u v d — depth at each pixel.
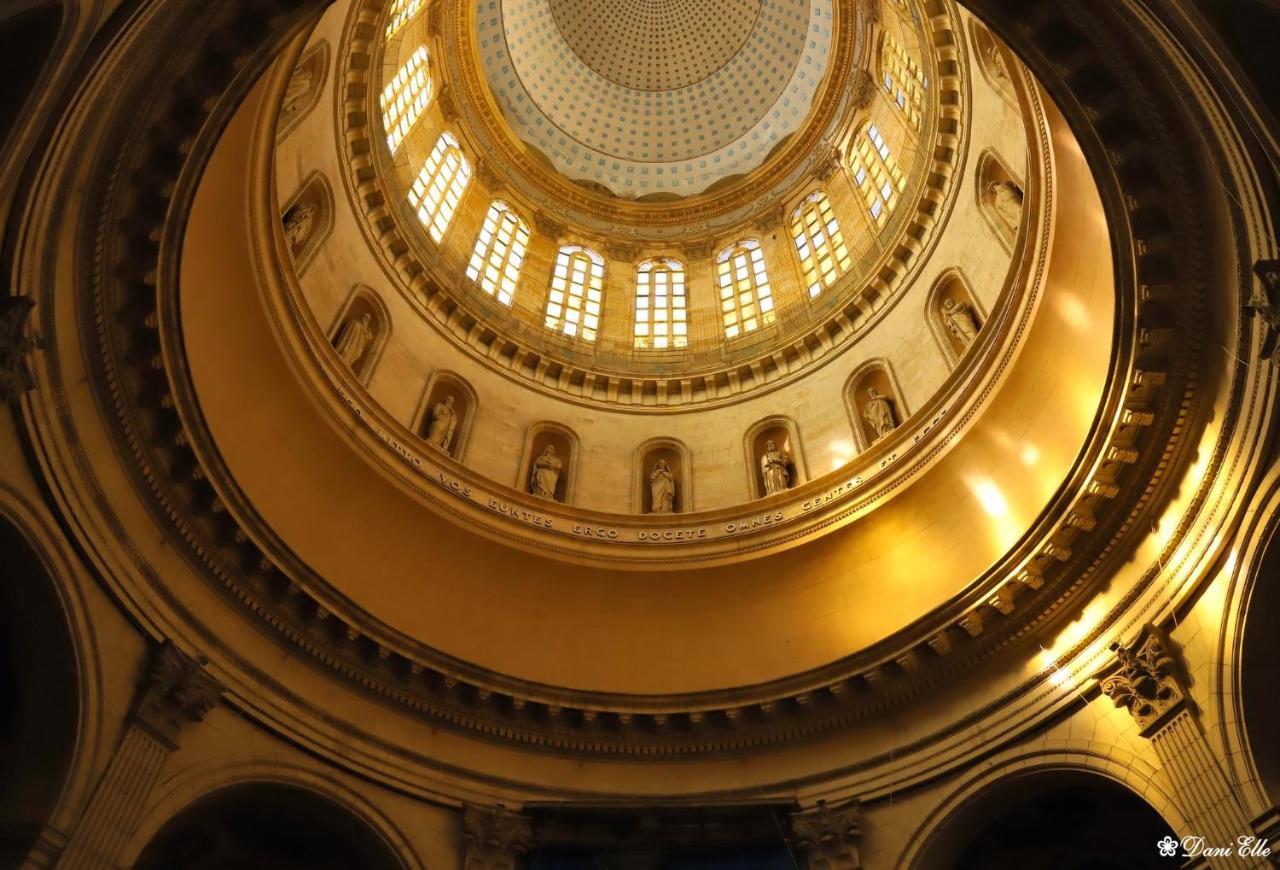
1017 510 19.59
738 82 38.53
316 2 13.56
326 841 18.09
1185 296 14.65
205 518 16.67
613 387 28.28
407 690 19.03
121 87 12.62
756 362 28.05
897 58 29.84
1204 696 14.52
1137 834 18.48
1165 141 13.60
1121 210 14.49
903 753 18.45
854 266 28.56
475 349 27.12
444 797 18.30
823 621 21.77
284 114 21.52
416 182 29.22
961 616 18.02
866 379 26.09
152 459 15.77
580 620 22.55
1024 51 13.81
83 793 13.80
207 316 18.33
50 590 13.77
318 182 23.52
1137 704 15.33
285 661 17.80
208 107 13.77
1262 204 12.36
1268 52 11.06
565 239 33.66
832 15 34.22
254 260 19.09
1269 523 13.60
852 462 23.20
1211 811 13.95
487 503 22.98
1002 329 20.50
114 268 14.25
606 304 32.00
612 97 39.03
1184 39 11.72
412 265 26.58
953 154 25.28
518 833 18.22
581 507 24.53
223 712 16.33
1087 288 17.94
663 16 40.50
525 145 35.56
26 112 10.95
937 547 21.00
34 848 13.05
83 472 14.42
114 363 14.79
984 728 17.69
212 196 17.64
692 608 22.70
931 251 25.62
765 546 22.83
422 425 24.52
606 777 19.64
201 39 13.13
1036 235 19.42
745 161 36.72
